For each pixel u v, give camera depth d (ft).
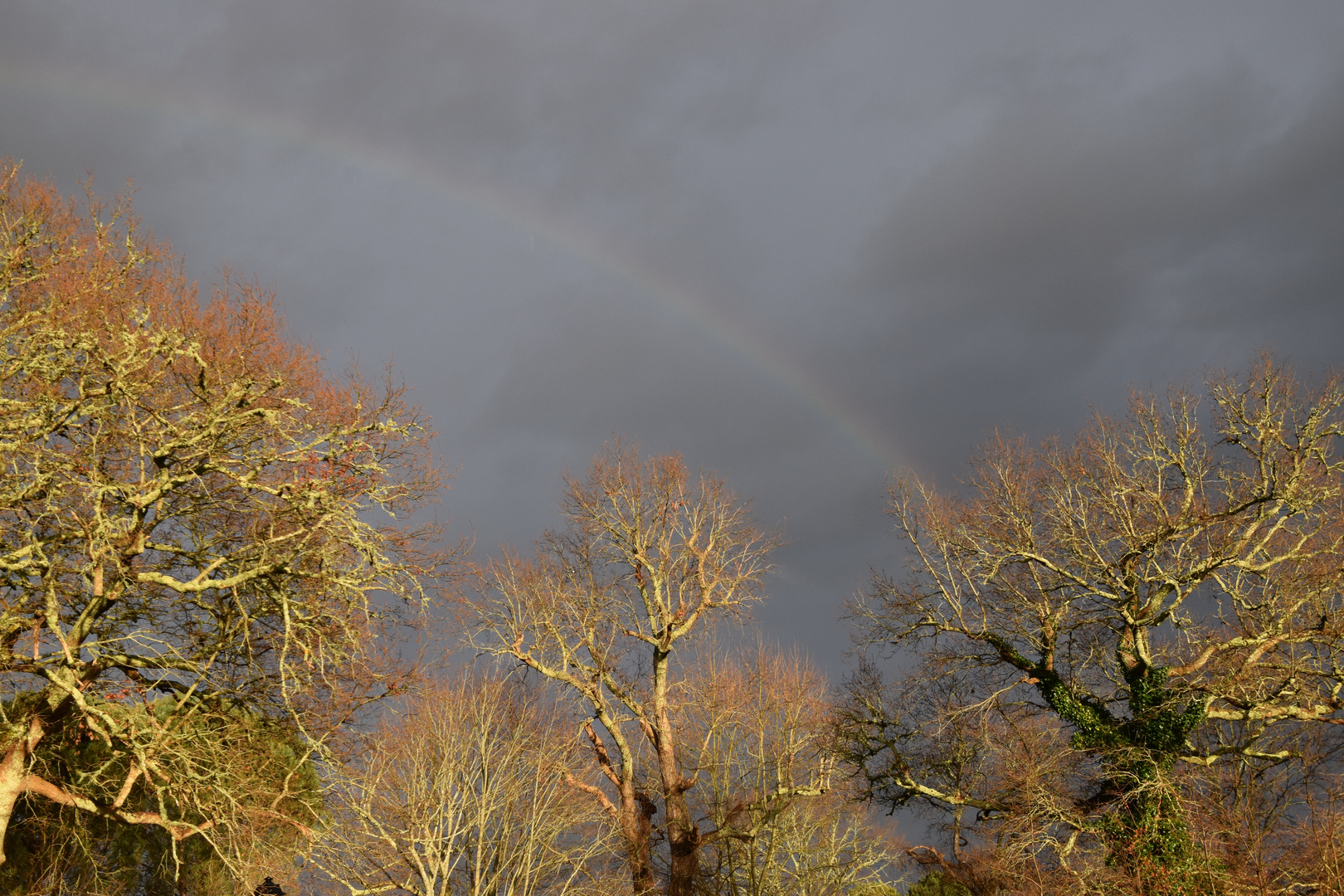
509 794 84.28
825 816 114.01
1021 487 103.50
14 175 65.82
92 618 57.52
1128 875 81.30
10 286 63.10
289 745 69.36
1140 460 99.81
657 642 116.06
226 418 57.57
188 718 62.13
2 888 71.77
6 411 56.44
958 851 99.30
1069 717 96.07
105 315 62.03
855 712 107.86
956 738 102.53
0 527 58.39
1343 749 83.61
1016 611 100.78
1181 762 89.71
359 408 63.87
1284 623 87.86
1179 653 98.02
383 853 83.20
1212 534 93.15
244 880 64.23
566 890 85.51
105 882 77.51
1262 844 75.61
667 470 123.44
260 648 67.41
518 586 109.29
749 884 104.94
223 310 68.95
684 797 106.42
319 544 63.36
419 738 84.43
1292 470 93.66
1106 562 95.86
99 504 53.93
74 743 65.46
